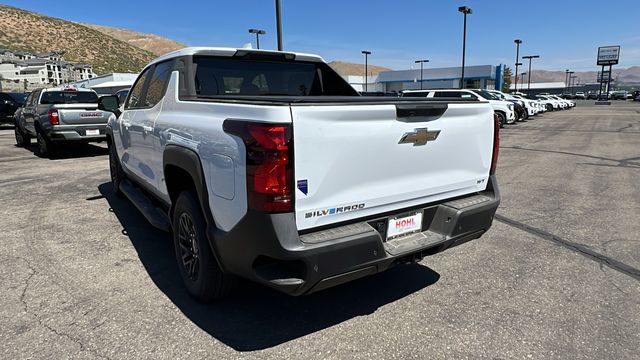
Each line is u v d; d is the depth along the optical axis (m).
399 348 2.92
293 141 2.48
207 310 3.41
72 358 2.79
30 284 3.84
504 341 2.99
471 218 3.37
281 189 2.48
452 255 4.55
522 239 5.02
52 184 8.03
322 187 2.65
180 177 3.72
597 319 3.27
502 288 3.79
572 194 7.22
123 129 5.41
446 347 2.93
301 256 2.53
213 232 2.92
